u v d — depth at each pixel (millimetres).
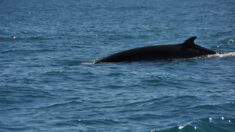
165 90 44562
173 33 114188
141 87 46062
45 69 56906
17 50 78562
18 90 45000
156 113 36281
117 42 94500
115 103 39688
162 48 61000
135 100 40500
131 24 151500
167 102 39375
